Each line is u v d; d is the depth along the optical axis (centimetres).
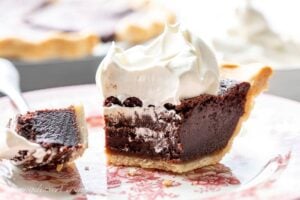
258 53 64
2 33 68
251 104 44
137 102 41
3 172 40
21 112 43
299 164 39
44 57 63
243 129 45
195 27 72
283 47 66
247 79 43
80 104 42
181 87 39
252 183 39
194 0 85
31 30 70
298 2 79
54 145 40
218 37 67
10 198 35
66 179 39
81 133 41
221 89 42
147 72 40
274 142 43
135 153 42
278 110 47
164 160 41
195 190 38
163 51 41
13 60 63
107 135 42
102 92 42
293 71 55
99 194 38
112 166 41
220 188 38
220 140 42
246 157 42
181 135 40
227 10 76
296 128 44
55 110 42
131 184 39
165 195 38
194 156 41
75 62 60
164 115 40
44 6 79
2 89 50
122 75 41
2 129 41
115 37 68
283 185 36
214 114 41
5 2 80
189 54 40
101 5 79
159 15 73
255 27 66
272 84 54
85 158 42
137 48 42
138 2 79
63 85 60
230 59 63
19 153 39
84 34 65
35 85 60
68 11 77
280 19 74
